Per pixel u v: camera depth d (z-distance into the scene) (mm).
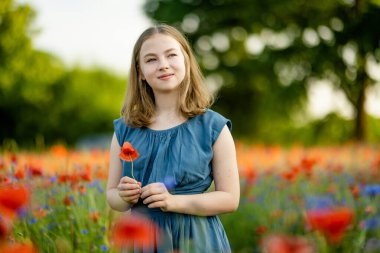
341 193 4988
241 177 6500
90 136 31812
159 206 2279
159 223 2393
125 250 2389
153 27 2633
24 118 28016
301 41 20781
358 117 20250
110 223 3607
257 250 4547
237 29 24938
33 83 25609
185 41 2668
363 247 3219
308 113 22281
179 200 2322
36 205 3576
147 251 2352
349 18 20422
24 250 1462
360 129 20234
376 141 20094
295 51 20781
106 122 32500
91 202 3582
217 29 24516
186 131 2502
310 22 20641
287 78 21375
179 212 2355
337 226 1495
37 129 29312
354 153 8617
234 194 2445
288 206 4930
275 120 24016
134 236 1614
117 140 2666
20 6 22062
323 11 20719
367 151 8758
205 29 24797
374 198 4027
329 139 21359
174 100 2586
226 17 24219
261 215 4957
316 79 20594
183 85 2568
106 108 32531
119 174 2637
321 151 10039
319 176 6148
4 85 24047
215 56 26844
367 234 3543
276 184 5812
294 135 22578
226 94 29391
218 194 2408
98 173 4383
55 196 3760
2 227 1686
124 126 2668
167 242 2350
